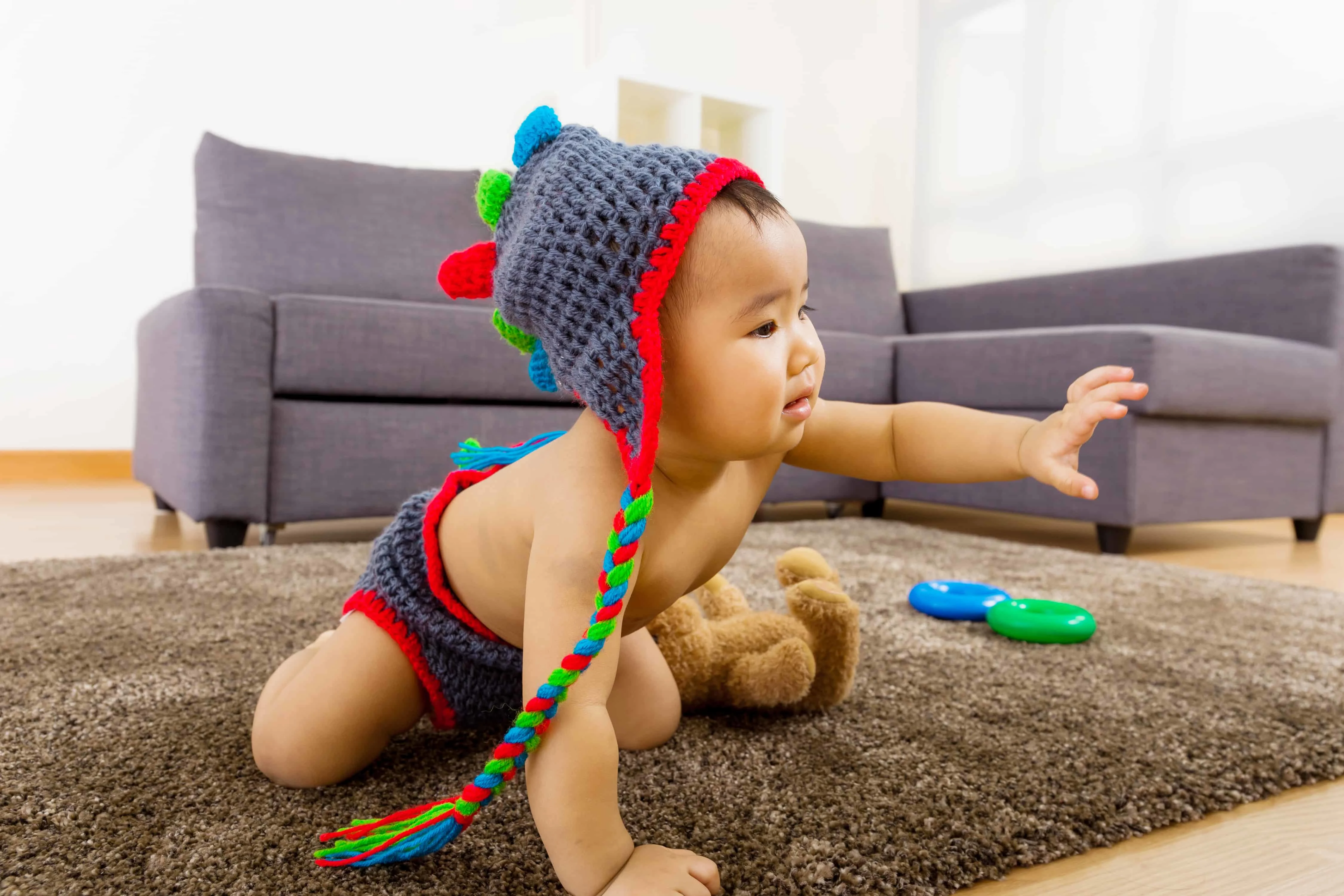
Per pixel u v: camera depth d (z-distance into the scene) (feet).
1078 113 12.17
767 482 2.28
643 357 1.66
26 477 10.71
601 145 1.84
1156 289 8.95
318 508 6.26
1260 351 7.07
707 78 13.58
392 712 2.33
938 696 3.02
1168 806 2.26
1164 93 11.11
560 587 1.81
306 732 2.22
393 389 6.43
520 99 12.55
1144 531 8.87
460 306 7.20
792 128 14.35
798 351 1.77
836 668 2.80
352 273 8.12
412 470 6.53
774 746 2.56
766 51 14.10
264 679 3.10
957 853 1.97
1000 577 5.32
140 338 8.47
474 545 2.13
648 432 1.64
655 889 1.66
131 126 10.94
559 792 1.70
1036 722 2.78
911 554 6.10
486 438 6.77
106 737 2.56
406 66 11.98
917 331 11.56
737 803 2.17
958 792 2.25
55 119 10.62
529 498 1.98
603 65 10.85
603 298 1.72
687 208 1.65
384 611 2.29
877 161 15.19
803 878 1.83
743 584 4.77
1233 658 3.59
